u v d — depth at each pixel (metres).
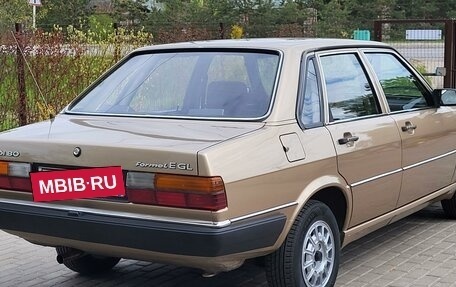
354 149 5.01
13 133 4.76
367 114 5.43
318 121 4.85
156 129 4.49
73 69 10.91
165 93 5.07
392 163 5.52
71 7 25.70
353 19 21.75
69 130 4.65
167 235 3.96
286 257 4.45
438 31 14.14
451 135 6.51
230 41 5.38
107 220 4.14
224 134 4.27
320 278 4.78
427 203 6.36
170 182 3.95
